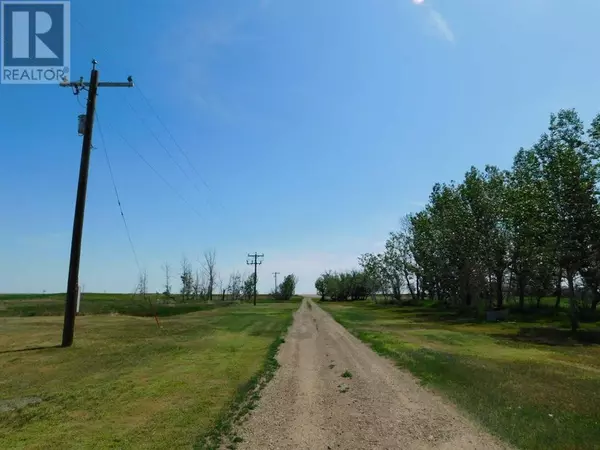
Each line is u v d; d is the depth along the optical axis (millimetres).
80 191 17125
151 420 7527
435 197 55250
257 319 35469
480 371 12250
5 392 9500
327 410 8438
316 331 26391
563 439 6586
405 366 13555
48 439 6547
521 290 43781
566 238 26641
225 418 7691
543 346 19578
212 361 13906
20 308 40125
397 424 7473
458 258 47031
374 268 87375
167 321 31688
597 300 37438
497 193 42094
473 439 6656
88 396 9141
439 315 44719
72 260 16953
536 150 31594
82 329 23484
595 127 26844
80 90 17250
